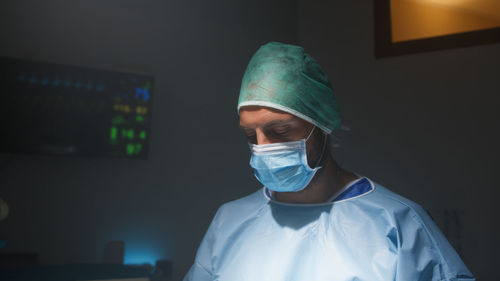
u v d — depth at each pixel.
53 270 1.07
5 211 1.16
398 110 2.13
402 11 2.23
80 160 1.81
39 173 1.73
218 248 0.98
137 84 1.86
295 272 0.85
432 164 2.02
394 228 0.82
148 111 1.87
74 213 1.76
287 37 2.42
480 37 2.01
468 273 0.80
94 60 1.88
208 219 2.03
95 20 1.92
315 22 2.43
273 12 2.40
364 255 0.81
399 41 2.19
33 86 1.68
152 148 1.96
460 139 1.98
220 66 2.19
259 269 0.87
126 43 1.97
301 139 0.88
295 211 0.93
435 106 2.05
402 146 2.09
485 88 1.96
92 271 1.05
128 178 1.89
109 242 1.72
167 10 2.10
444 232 1.93
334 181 0.94
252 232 0.95
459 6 2.09
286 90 0.86
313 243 0.87
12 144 1.63
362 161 2.16
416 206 0.89
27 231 1.68
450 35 2.07
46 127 1.68
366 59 2.25
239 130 2.19
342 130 2.22
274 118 0.85
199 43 2.15
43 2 1.82
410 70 2.13
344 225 0.87
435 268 0.79
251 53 2.29
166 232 1.93
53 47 1.81
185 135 2.04
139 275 1.04
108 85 1.80
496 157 1.90
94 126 1.76
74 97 1.74
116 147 1.79
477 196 1.91
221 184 2.09
